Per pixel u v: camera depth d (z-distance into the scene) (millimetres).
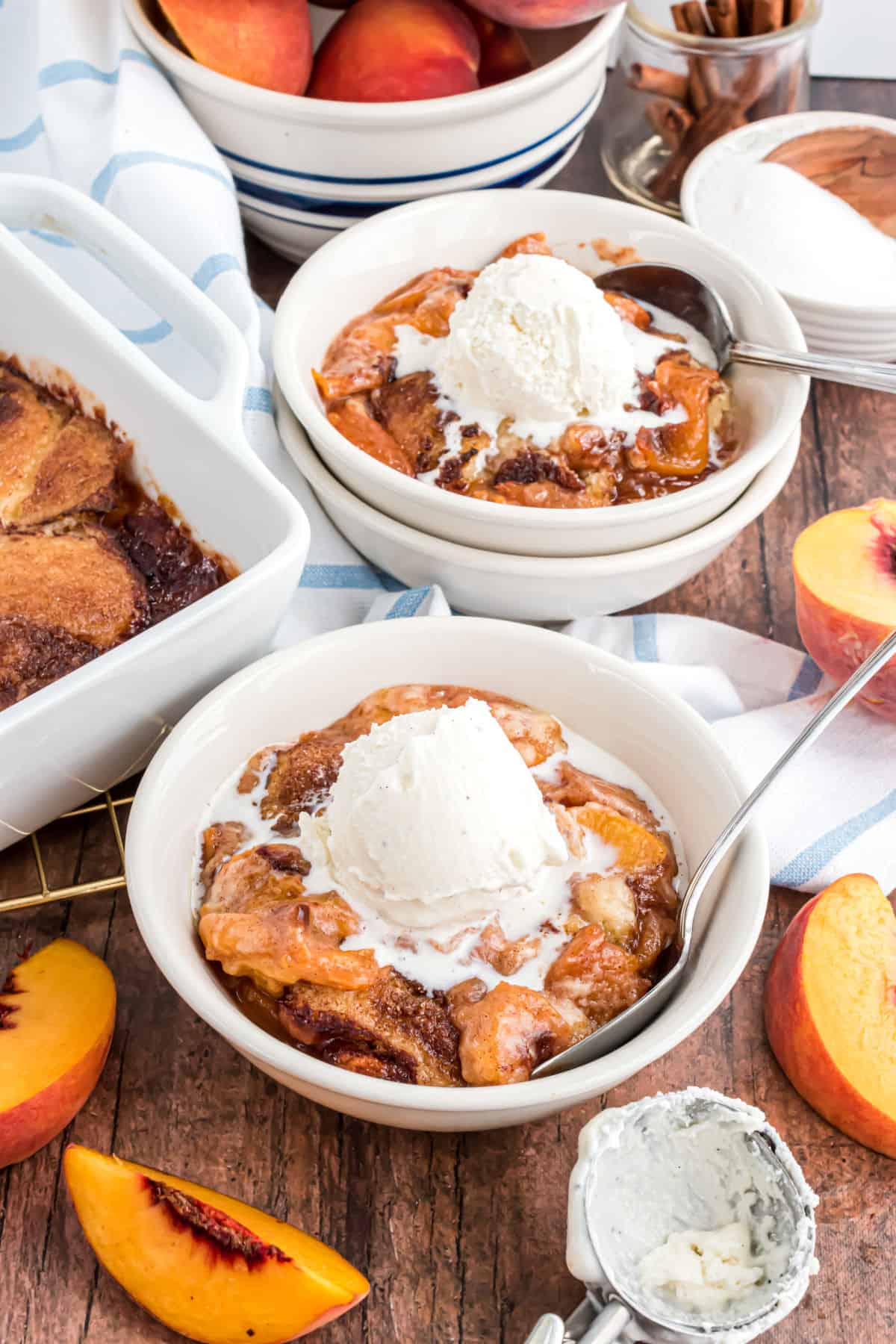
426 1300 657
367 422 803
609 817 690
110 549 767
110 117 837
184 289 759
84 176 838
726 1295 627
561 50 905
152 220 834
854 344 859
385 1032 657
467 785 664
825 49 1019
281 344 796
